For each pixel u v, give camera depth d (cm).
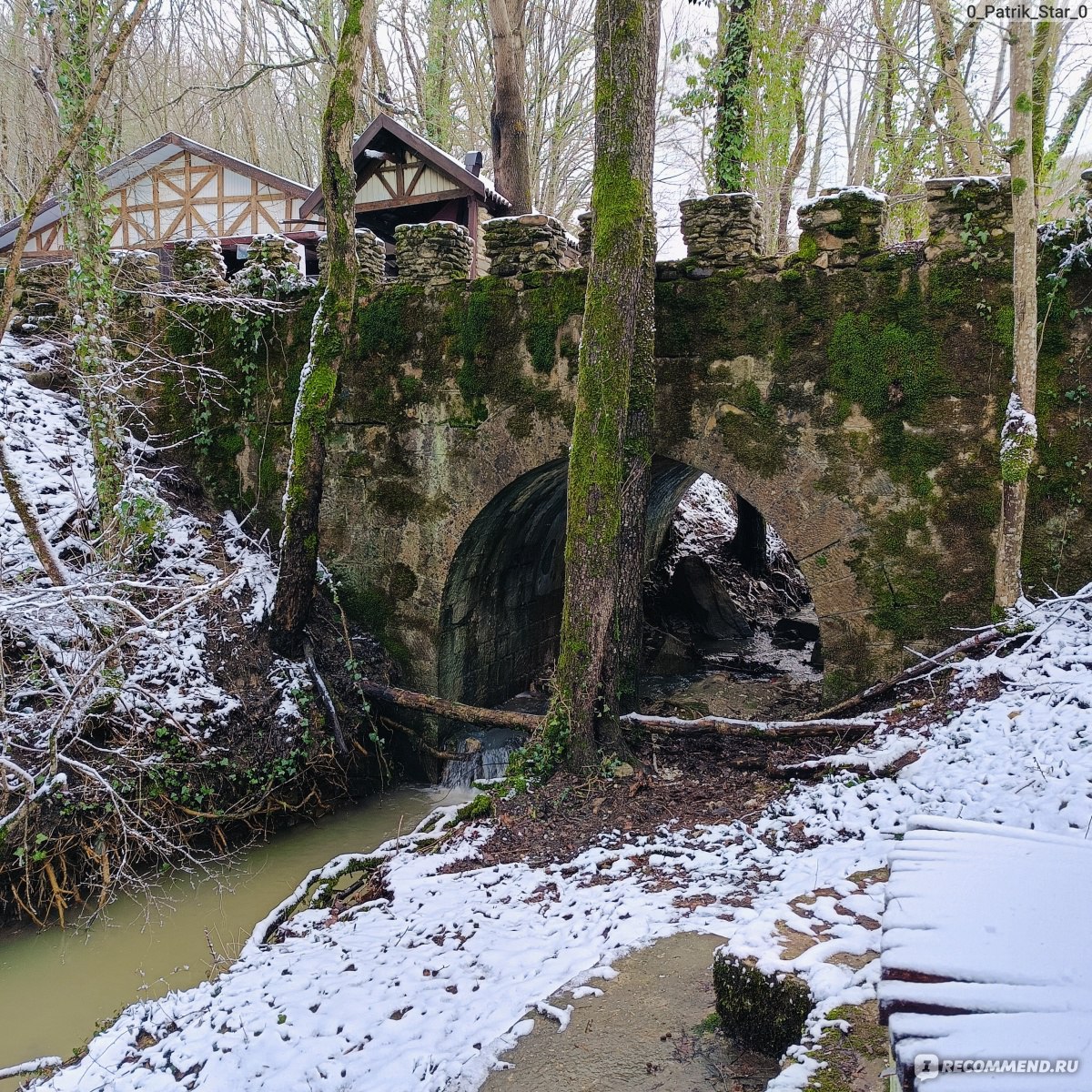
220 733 805
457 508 934
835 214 736
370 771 931
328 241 893
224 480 1068
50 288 1130
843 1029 306
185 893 720
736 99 1138
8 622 702
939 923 215
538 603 1201
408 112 1781
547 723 723
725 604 1396
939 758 569
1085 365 664
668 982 397
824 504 757
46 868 676
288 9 1160
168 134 1537
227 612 903
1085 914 212
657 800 671
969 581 710
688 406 805
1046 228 676
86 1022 564
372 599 995
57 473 933
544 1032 371
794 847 540
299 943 548
